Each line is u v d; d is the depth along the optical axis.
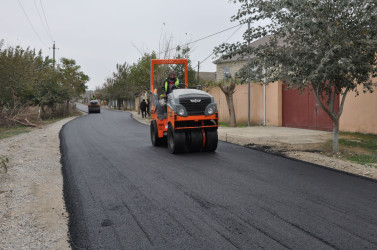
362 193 5.68
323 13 7.89
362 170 7.30
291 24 7.83
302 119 16.25
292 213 4.74
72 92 37.12
